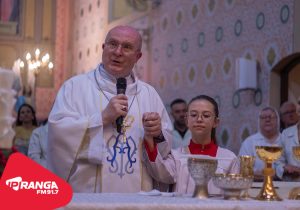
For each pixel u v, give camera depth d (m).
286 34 7.20
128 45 3.45
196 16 9.92
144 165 3.36
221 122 8.76
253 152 5.30
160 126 3.07
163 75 11.23
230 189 2.25
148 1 12.19
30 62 16.23
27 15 18.02
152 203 1.98
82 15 17.64
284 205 2.10
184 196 2.39
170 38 10.99
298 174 4.77
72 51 18.36
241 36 8.34
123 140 3.34
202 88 9.53
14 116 1.70
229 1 8.77
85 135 3.26
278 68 7.47
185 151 3.29
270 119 5.27
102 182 3.26
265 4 7.76
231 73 8.55
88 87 3.48
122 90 3.42
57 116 3.34
